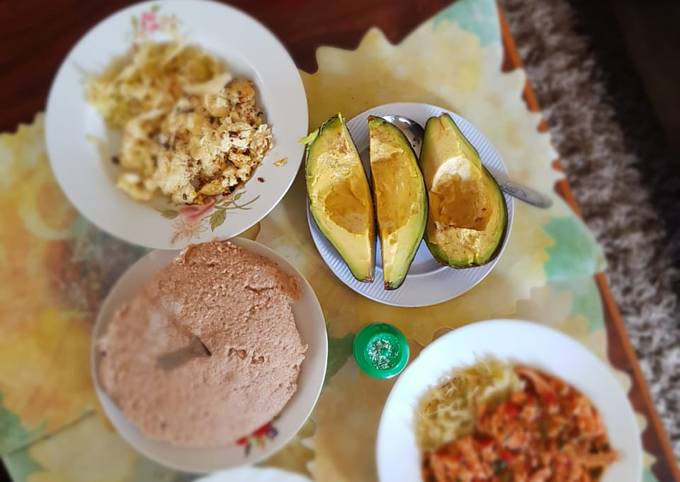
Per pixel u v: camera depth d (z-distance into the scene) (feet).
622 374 2.25
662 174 3.50
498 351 2.14
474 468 2.10
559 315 2.26
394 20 2.32
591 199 3.43
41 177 2.05
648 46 3.42
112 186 2.06
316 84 2.25
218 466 1.92
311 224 2.09
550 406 2.16
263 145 2.11
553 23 3.51
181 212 2.06
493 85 2.38
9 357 1.95
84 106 2.08
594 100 3.51
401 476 2.05
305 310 2.04
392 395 2.03
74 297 2.00
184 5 2.14
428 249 2.12
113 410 1.91
